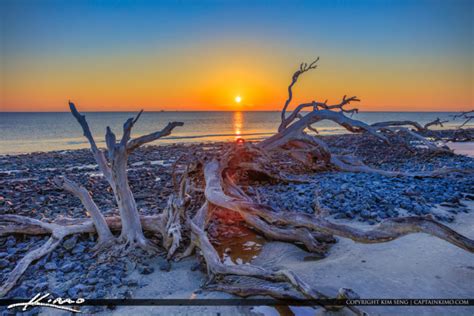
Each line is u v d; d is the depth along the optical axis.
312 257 5.78
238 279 4.80
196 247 5.77
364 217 7.43
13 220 6.49
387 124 17.98
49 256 5.72
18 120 111.06
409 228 4.48
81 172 16.50
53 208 9.47
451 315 3.85
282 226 6.94
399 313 3.92
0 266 5.48
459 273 4.76
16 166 18.53
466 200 8.72
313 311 4.10
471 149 23.02
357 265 5.21
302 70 13.88
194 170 9.31
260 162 11.42
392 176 12.47
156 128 60.56
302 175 13.59
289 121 14.09
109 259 5.61
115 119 126.88
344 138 31.34
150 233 6.58
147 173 15.05
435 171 12.31
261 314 4.07
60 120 111.25
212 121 99.50
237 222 7.77
